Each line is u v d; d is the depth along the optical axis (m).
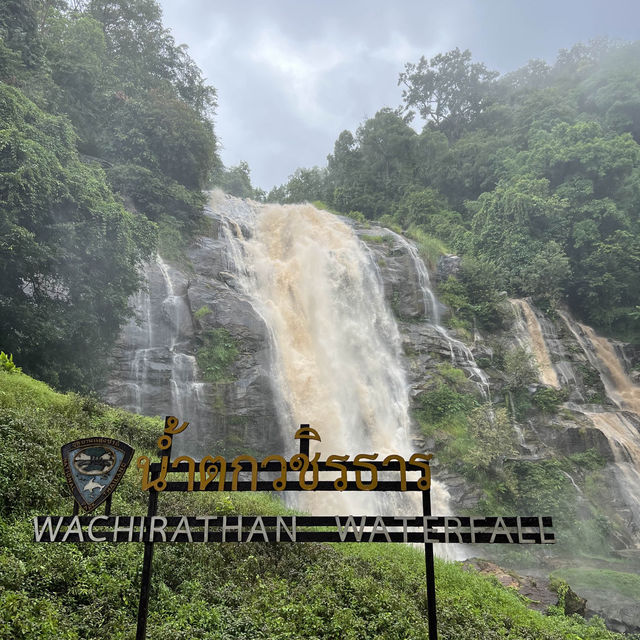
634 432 37.97
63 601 7.88
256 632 8.34
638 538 30.45
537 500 30.31
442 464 30.83
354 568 11.28
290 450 28.78
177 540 6.66
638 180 53.69
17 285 20.34
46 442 11.94
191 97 51.78
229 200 47.19
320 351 34.69
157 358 27.20
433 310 42.16
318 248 41.38
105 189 23.52
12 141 19.33
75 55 35.88
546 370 42.28
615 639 13.27
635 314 50.22
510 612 12.35
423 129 76.50
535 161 57.41
